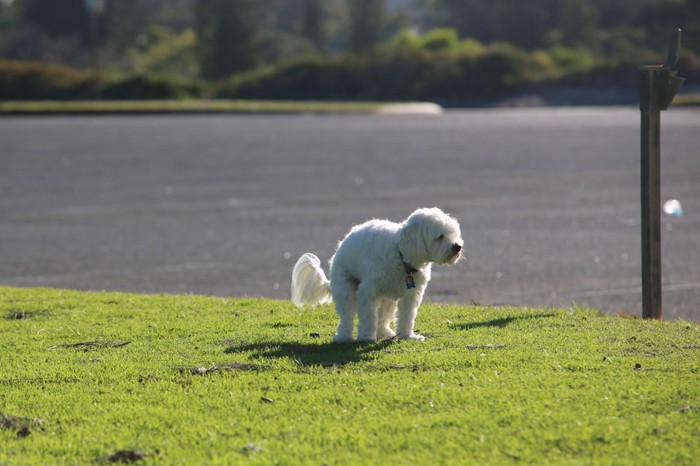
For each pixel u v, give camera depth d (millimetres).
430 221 8367
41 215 20547
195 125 53125
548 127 50562
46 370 8055
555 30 117562
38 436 6406
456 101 80250
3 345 9164
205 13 109562
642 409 6488
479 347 8391
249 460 5809
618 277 13586
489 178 27547
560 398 6742
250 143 41031
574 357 7941
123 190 25094
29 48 121312
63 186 26047
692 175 27828
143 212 20938
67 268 14641
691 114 59500
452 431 6176
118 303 11297
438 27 129500
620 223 18797
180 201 22828
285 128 50688
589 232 17719
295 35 143250
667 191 24266
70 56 121625
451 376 7418
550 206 21438
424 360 7930
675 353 8078
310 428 6332
